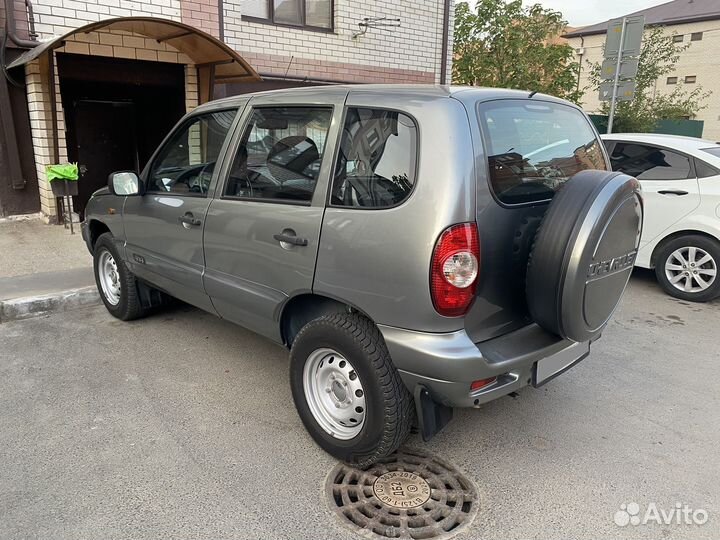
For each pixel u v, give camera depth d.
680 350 4.62
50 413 3.46
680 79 39.12
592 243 2.56
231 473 2.92
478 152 2.56
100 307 5.45
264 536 2.48
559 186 3.07
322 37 10.23
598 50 39.78
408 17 11.37
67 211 8.16
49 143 7.86
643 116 16.78
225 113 3.71
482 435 3.33
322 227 2.88
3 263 6.32
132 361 4.23
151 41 8.38
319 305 3.18
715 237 5.65
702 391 3.90
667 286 6.05
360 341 2.73
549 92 13.03
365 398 2.77
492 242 2.61
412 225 2.52
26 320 5.06
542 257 2.64
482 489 2.83
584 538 2.50
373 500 2.73
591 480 2.91
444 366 2.50
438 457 3.10
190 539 2.45
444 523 2.57
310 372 3.08
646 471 2.99
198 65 8.78
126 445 3.14
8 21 7.32
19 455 3.03
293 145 3.15
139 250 4.46
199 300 3.95
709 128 38.28
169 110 9.49
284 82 10.07
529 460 3.08
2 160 7.90
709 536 2.51
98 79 8.25
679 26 38.72
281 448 3.15
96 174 9.41
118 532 2.48
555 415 3.56
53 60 7.29
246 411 3.54
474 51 13.14
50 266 6.25
